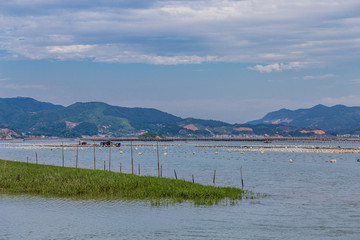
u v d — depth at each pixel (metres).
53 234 37.38
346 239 36.56
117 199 51.91
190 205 49.28
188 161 142.75
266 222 41.97
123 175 64.62
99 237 36.62
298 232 38.53
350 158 153.38
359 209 49.03
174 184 58.31
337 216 45.06
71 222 41.19
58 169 74.12
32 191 56.84
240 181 79.44
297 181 79.31
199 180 81.12
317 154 181.38
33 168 75.44
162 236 36.97
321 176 89.31
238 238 36.28
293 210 47.97
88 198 52.50
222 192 55.62
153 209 46.97
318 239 36.34
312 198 57.06
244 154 186.50
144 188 55.88
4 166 74.38
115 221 41.81
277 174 93.94
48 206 48.19
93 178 59.16
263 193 61.28
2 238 36.28
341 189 67.44
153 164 128.62
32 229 39.06
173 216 43.94
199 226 40.25
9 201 50.84
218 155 180.88
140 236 36.81
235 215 44.69
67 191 54.72
